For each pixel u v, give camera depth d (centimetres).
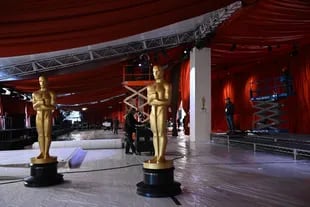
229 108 1684
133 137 1309
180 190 578
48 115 677
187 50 1883
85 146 1492
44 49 1209
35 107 675
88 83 2302
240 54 1973
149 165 565
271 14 1248
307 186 625
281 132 1717
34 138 2261
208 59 1798
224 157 1082
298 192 577
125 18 991
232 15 1295
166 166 565
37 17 906
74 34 1070
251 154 1168
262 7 1168
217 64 2342
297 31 1486
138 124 1263
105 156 1181
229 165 902
